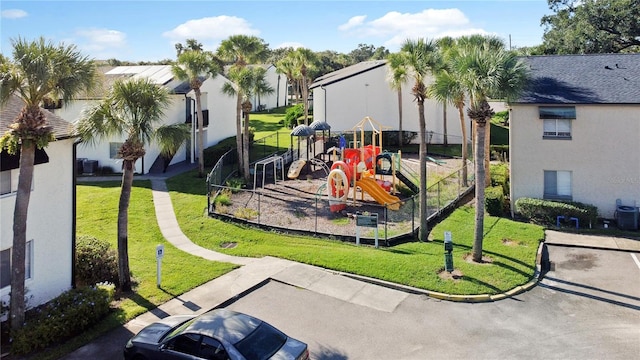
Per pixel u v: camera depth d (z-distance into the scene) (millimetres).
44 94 11547
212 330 9844
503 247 18969
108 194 27719
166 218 23781
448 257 16359
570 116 22672
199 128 32656
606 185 23109
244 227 22500
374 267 16797
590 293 15242
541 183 24047
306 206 25719
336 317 13562
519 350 11766
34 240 13906
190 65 31234
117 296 14781
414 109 43125
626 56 26047
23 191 11562
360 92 42562
